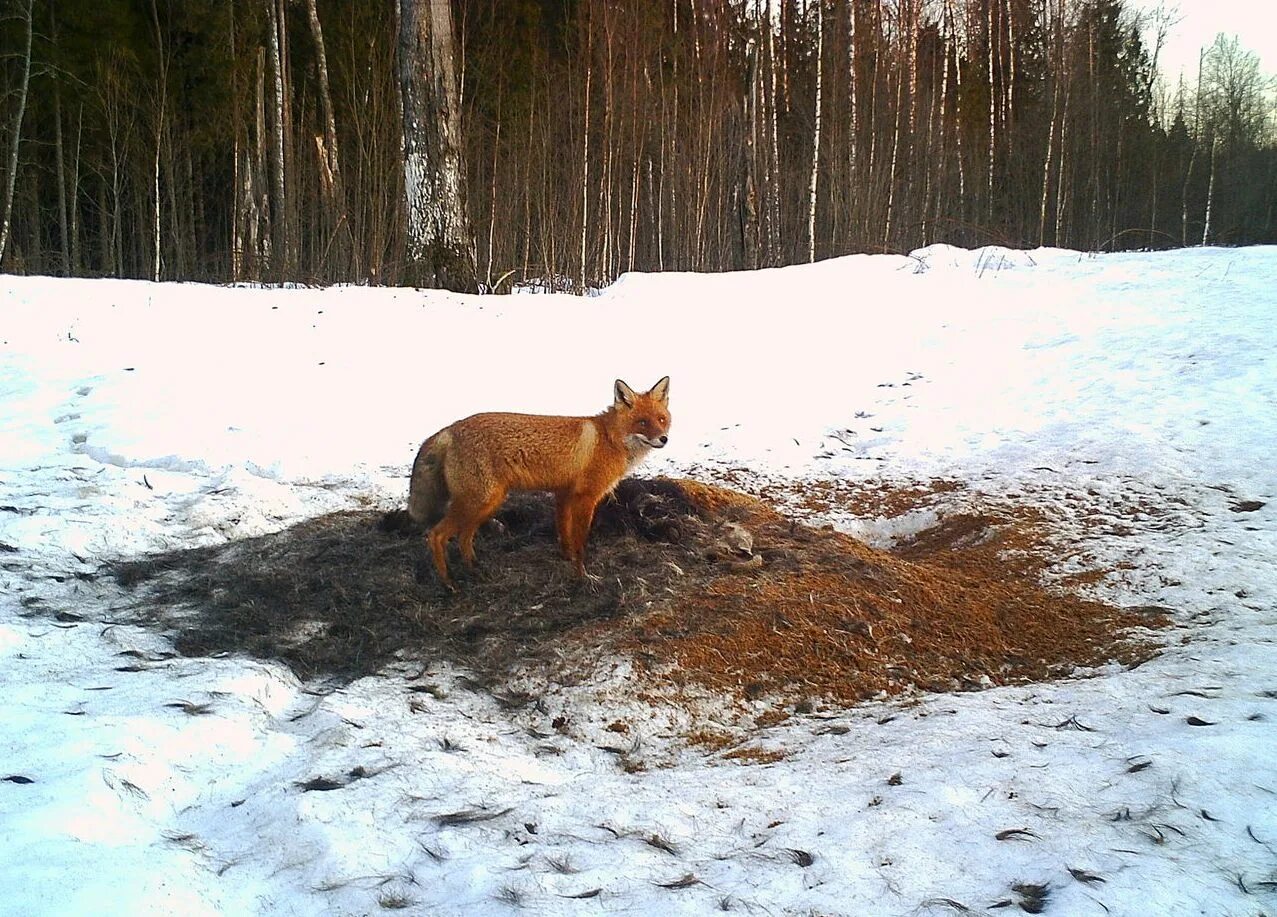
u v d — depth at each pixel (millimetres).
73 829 3645
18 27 29656
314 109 32812
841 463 9484
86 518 7766
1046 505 7961
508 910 3180
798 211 27859
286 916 3258
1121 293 14164
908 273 16750
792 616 5797
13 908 3127
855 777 4125
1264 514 7324
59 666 5363
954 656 5660
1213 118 52938
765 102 28953
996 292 15062
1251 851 3336
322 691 5215
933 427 10070
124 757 4203
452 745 4578
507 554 6879
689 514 7227
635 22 30500
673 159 28047
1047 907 3070
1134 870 3240
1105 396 10141
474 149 30500
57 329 13352
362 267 24109
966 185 37250
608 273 27578
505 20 35594
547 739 4812
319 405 11047
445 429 6531
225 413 10688
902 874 3320
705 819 3822
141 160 31797
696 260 26938
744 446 9977
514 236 27031
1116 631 5914
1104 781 3873
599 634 5680
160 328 13547
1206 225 45438
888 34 33375
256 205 29719
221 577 6707
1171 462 8359
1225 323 11961
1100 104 41781
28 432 10141
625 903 3223
